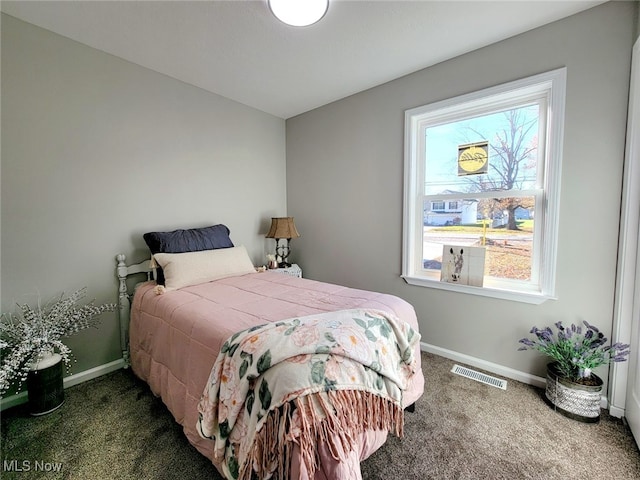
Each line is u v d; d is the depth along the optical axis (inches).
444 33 69.1
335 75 89.8
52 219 69.7
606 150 61.2
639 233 55.9
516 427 58.1
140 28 66.4
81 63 72.3
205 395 43.8
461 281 84.0
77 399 67.4
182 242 84.4
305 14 61.6
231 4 58.8
